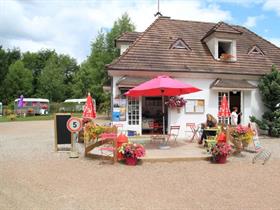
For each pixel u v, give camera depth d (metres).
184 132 15.94
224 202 5.90
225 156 9.79
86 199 6.04
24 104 50.09
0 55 65.94
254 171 8.69
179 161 10.09
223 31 17.34
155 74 15.66
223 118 16.41
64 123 11.91
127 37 19.81
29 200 5.97
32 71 79.44
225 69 16.94
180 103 15.59
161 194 6.40
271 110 16.95
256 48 19.19
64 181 7.41
